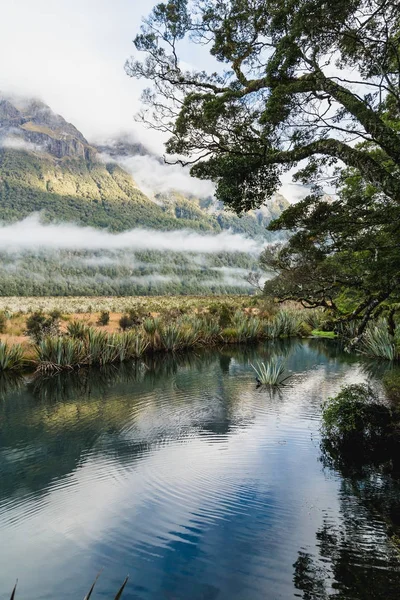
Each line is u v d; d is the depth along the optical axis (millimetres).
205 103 6773
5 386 14594
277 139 6543
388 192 6004
